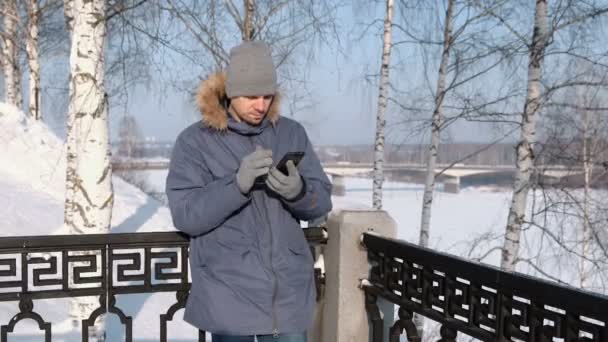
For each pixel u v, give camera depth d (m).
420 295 2.15
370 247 2.50
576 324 1.48
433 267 2.03
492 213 29.67
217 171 1.98
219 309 1.91
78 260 2.30
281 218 2.02
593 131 7.77
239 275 1.91
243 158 1.84
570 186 7.71
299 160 1.90
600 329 1.41
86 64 4.80
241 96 1.93
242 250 1.93
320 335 2.74
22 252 2.24
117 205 11.42
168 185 1.99
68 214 6.00
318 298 2.74
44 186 11.01
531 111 7.27
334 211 2.64
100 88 4.87
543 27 7.18
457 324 1.92
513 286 1.65
